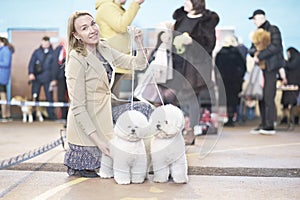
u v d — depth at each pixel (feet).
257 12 19.29
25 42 27.89
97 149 9.35
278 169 10.42
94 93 9.09
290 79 23.18
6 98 25.75
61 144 14.23
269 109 18.97
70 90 9.12
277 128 21.77
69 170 9.57
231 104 22.48
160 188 8.48
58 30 27.68
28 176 9.51
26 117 25.07
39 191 8.25
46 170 10.16
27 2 27.76
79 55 9.12
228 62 22.22
